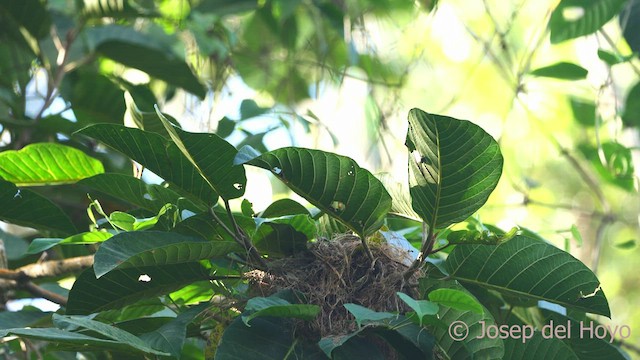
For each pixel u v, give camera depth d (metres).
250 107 4.80
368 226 4.06
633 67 5.01
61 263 4.43
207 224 4.12
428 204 4.04
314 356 4.05
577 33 4.98
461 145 3.97
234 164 3.99
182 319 4.08
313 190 4.04
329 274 4.11
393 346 4.05
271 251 4.14
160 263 4.07
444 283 4.05
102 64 5.45
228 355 4.01
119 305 4.17
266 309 3.97
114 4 4.85
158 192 4.20
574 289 4.09
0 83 4.88
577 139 6.72
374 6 5.81
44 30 4.84
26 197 4.30
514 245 4.08
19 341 4.60
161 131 4.29
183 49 5.00
